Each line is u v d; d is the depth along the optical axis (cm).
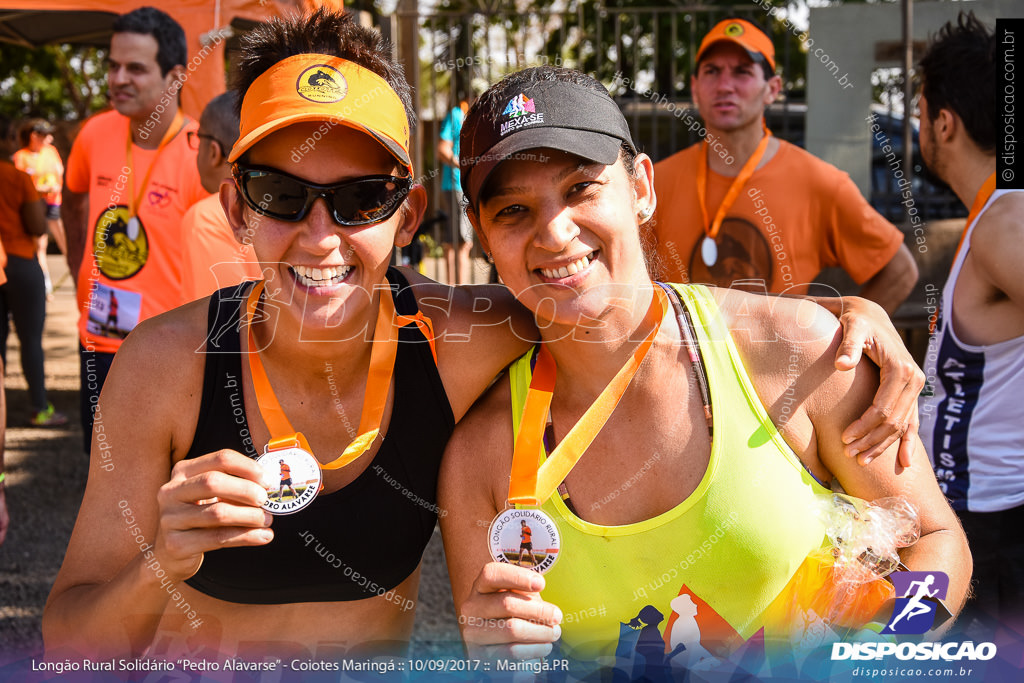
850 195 304
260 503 129
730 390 150
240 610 161
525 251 146
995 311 200
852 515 151
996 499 200
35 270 573
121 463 151
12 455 528
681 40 671
